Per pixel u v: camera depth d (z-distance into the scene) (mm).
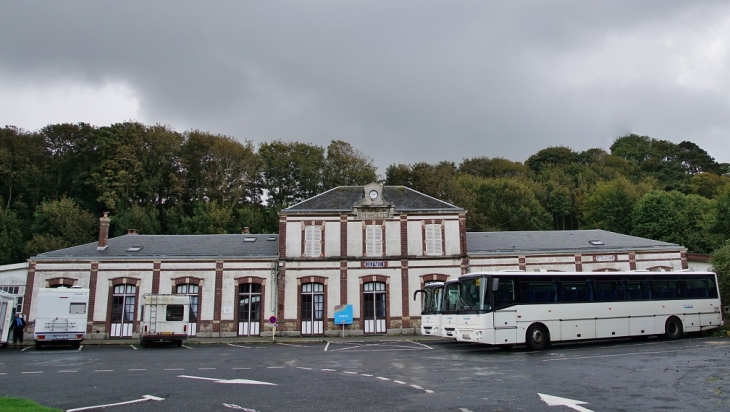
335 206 36031
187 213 60688
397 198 36812
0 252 50875
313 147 66500
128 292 34250
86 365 18922
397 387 12727
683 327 25219
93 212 60625
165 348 27203
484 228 57375
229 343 30281
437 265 35094
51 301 28359
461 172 85438
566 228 75938
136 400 11398
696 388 11961
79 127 66250
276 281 34812
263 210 61625
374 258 34875
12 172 60531
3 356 22938
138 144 60031
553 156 94375
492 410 9977
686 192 78250
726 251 28531
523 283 22656
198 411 10156
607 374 14344
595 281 23906
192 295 34562
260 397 11547
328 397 11453
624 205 62438
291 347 26656
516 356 19734
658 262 35906
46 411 9250
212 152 61562
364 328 34281
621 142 107375
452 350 23078
